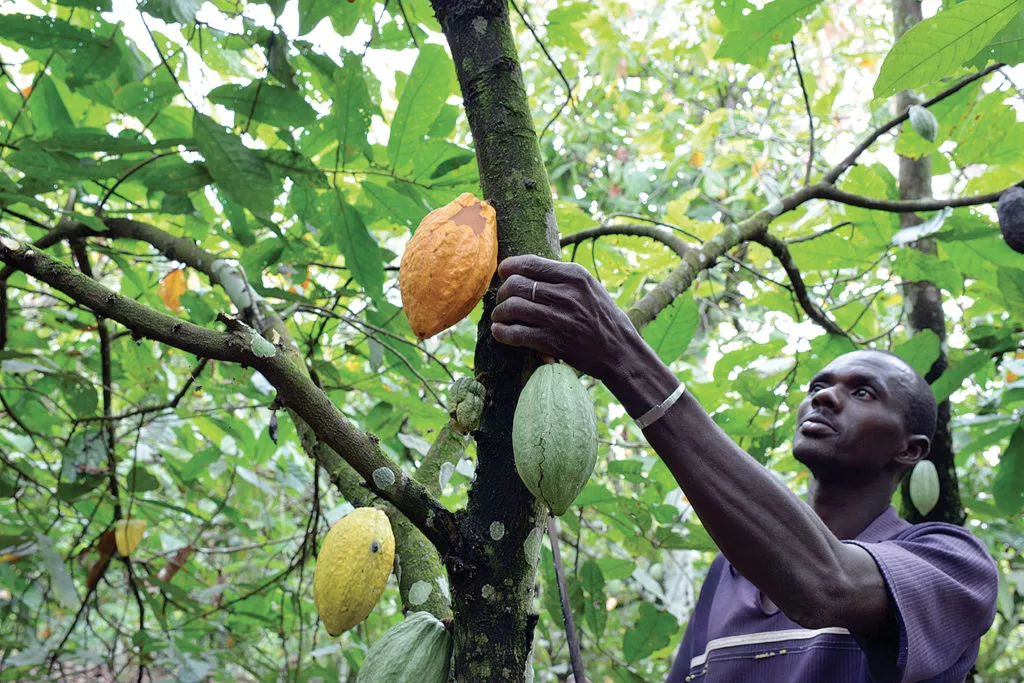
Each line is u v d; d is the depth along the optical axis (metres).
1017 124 2.32
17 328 2.92
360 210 2.10
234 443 3.12
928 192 2.72
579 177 5.64
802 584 1.16
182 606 2.93
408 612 1.28
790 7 1.85
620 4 5.15
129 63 1.98
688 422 1.07
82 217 1.92
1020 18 1.43
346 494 1.44
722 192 5.57
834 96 4.82
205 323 2.53
